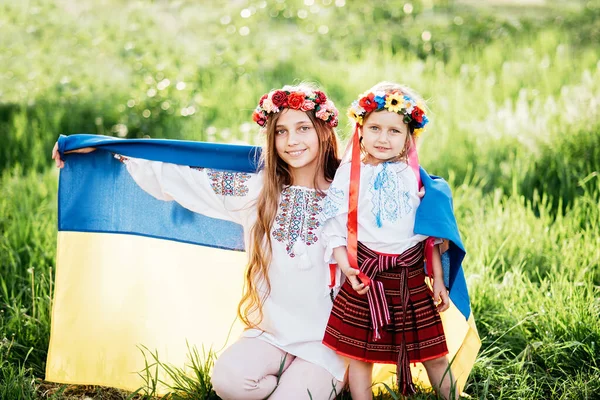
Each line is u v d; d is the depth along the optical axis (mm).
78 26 8992
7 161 6180
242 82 7980
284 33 9562
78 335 3516
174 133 7074
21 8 9242
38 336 3727
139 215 3500
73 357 3510
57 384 3535
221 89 7805
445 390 3164
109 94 7605
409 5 10320
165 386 3457
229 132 6793
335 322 3107
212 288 3525
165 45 8602
